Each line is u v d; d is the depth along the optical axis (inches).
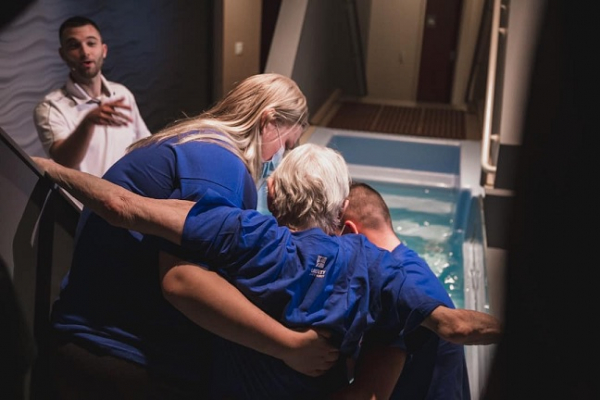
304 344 54.8
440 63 371.6
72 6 157.5
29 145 147.1
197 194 58.2
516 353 21.5
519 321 21.3
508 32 157.1
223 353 60.2
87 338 61.8
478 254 163.6
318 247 57.5
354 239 61.9
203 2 241.9
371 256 60.6
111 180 61.4
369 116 311.0
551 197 19.6
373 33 372.5
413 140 264.2
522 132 21.7
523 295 21.0
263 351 54.4
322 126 281.9
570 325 19.1
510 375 21.9
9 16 134.5
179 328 62.9
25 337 63.1
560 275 19.4
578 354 18.9
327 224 61.6
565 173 19.1
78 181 59.5
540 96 20.6
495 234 154.9
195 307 54.1
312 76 287.7
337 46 352.8
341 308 56.1
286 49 247.6
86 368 61.6
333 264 57.6
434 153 263.0
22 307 62.5
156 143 62.9
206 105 259.3
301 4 259.8
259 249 55.6
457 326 59.5
